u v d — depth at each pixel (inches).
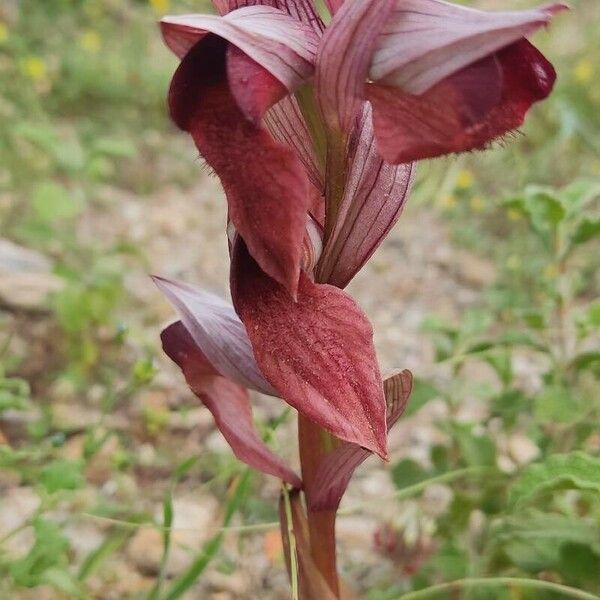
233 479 10.0
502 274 16.5
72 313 12.5
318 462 6.4
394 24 4.8
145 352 13.1
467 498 8.7
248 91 4.7
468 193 19.8
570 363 8.9
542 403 8.4
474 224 19.1
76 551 9.7
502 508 8.6
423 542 9.8
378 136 4.8
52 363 13.1
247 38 4.8
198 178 21.4
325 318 5.1
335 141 5.3
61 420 11.6
